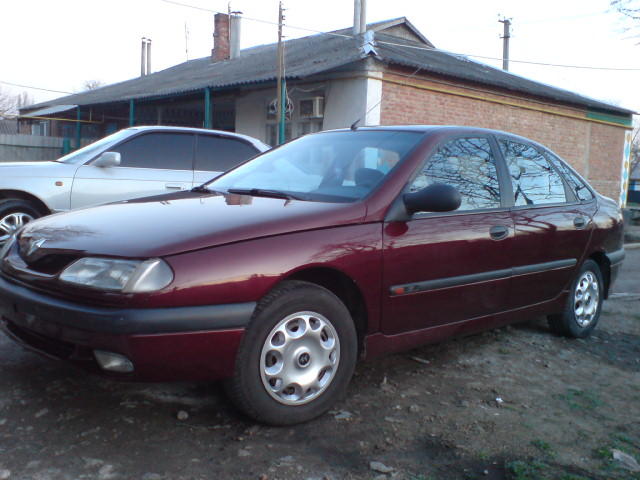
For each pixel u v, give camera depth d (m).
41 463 2.68
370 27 19.44
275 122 15.90
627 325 5.65
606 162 20.42
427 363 4.19
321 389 3.23
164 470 2.67
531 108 17.12
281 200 3.58
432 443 3.05
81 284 2.83
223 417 3.21
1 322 3.39
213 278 2.85
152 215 3.30
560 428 3.30
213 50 25.44
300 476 2.68
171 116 21.05
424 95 14.48
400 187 3.59
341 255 3.23
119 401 3.33
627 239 14.00
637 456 3.05
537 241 4.34
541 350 4.63
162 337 2.74
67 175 6.72
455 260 3.76
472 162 4.11
